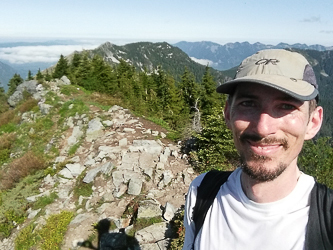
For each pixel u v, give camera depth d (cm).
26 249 229
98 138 379
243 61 48
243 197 48
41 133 465
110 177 286
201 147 307
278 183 44
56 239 224
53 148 400
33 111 569
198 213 56
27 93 735
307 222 42
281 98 41
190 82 1249
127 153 319
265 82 40
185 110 1097
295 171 46
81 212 256
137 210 232
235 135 46
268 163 43
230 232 48
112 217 241
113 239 215
